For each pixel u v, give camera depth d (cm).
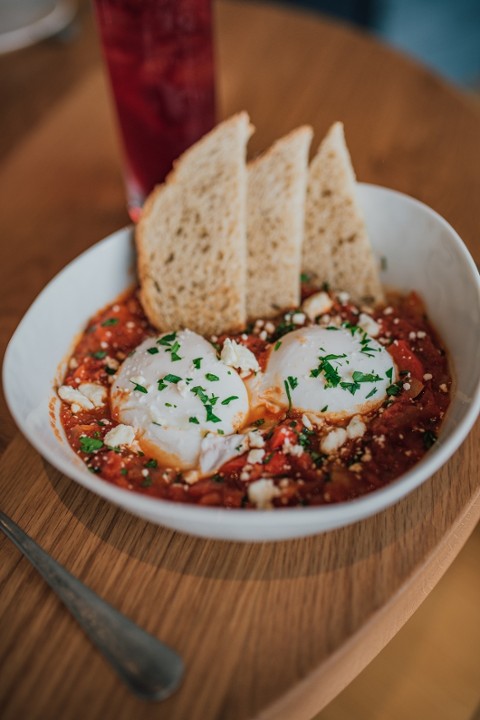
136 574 37
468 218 51
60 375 44
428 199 53
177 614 35
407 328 44
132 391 41
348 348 42
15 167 60
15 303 50
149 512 33
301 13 71
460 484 38
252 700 33
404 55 65
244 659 34
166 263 47
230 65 66
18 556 38
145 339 46
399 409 40
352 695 46
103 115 63
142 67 49
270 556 37
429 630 48
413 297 46
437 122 59
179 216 47
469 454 39
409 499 38
